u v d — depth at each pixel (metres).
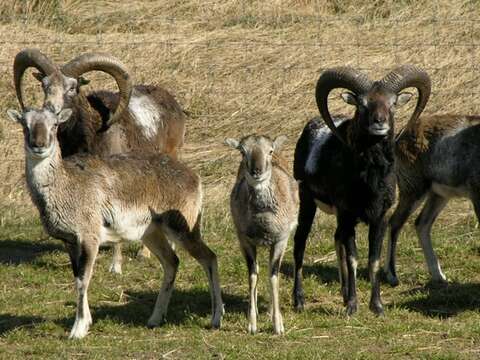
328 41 55.91
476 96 49.38
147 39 56.50
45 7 61.19
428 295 30.73
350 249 28.89
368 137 28.03
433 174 32.62
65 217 26.19
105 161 27.38
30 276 32.78
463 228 37.41
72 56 54.12
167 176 27.91
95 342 26.08
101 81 52.56
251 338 26.48
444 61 52.59
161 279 32.84
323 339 26.48
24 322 28.30
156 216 27.89
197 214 28.27
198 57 54.53
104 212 26.84
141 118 35.50
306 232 30.52
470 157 31.88
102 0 62.91
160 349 25.50
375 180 28.30
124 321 28.36
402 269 33.81
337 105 48.94
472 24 57.16
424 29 57.00
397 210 32.97
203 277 32.62
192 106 50.56
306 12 61.34
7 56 54.22
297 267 30.22
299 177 31.11
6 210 40.56
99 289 31.47
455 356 24.73
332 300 30.89
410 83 29.12
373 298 28.94
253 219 26.11
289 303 30.42
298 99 50.69
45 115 25.81
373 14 60.22
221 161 45.12
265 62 54.00
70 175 26.33
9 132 48.28
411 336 26.73
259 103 50.69
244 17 60.03
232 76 52.84
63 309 29.48
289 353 24.72
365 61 52.88
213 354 25.03
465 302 30.19
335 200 29.23
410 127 33.12
